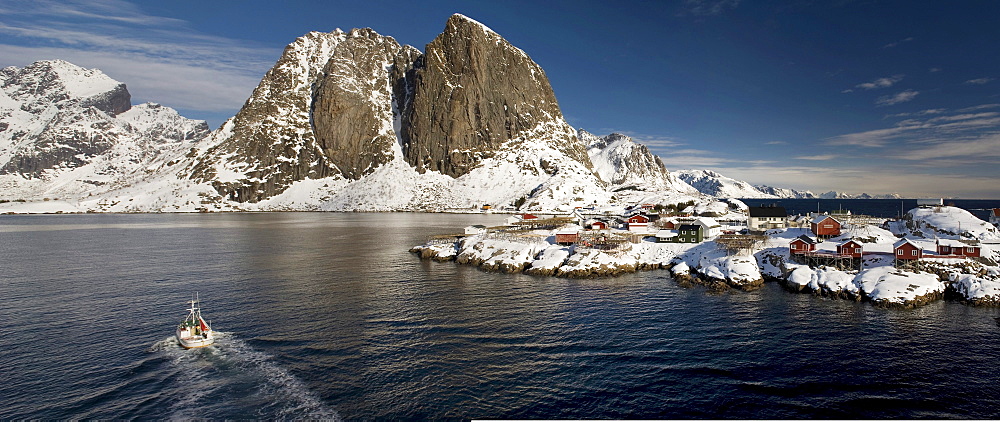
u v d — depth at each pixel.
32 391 31.31
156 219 188.62
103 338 40.88
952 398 30.61
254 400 30.25
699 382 32.78
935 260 59.03
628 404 29.86
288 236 120.25
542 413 28.83
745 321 45.97
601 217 134.12
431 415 28.58
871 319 46.31
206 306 50.75
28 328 43.38
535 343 39.88
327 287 60.00
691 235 83.69
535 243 82.88
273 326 44.00
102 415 28.50
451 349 38.44
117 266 75.00
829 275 57.91
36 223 167.75
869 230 78.25
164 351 38.00
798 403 29.98
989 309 49.28
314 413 28.78
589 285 61.84
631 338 41.19
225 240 111.44
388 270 72.50
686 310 49.69
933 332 42.47
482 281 64.38
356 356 36.97
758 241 73.38
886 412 28.97
